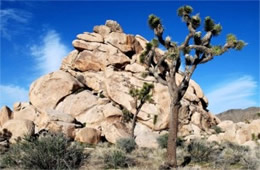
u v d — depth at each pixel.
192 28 13.62
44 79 39.78
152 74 14.34
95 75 40.97
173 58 13.45
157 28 14.21
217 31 13.75
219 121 42.25
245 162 12.37
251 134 26.19
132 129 27.25
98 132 28.36
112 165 12.39
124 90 37.34
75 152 11.34
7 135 23.73
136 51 44.31
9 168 10.66
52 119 28.27
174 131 12.84
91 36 44.44
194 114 37.38
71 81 38.72
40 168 10.41
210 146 15.84
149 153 16.64
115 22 46.38
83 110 35.44
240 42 12.41
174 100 13.18
